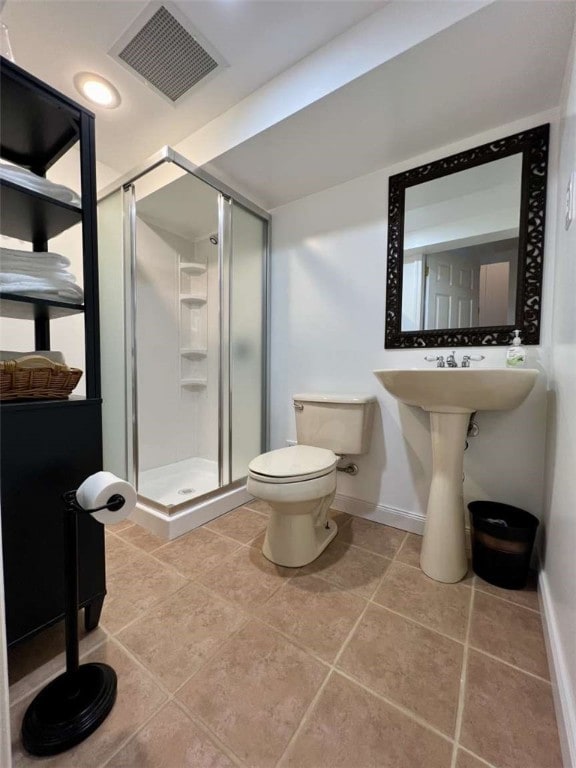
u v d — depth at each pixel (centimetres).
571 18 94
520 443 138
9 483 82
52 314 115
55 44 127
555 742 72
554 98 124
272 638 99
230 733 73
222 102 155
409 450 165
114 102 155
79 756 68
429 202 156
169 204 202
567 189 103
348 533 163
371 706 79
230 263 197
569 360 92
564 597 84
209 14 116
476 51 106
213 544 150
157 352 230
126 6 113
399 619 107
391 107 130
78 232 185
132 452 187
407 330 162
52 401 90
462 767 67
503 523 134
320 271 193
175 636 99
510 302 138
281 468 131
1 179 85
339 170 173
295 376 206
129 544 150
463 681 86
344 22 118
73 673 78
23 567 85
